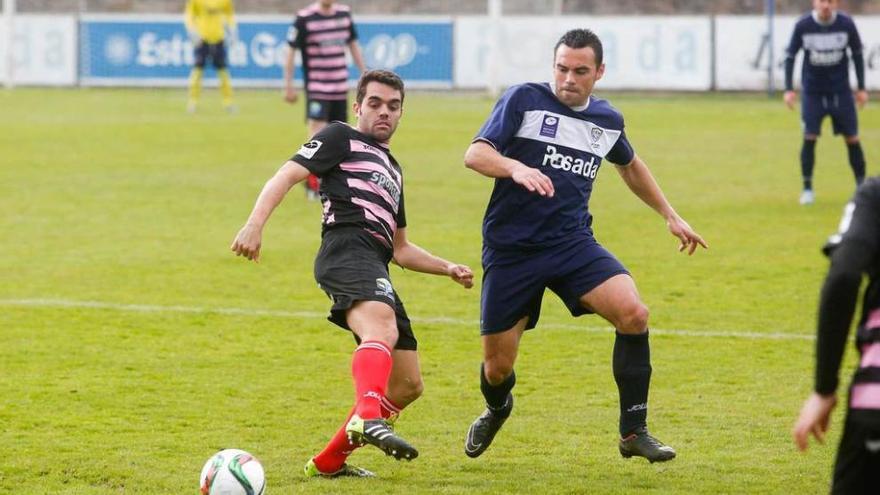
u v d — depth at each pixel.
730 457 20.47
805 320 31.02
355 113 19.84
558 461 20.33
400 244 20.17
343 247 18.88
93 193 51.50
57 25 101.56
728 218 46.22
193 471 19.55
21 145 66.31
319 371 26.36
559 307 32.88
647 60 95.50
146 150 65.25
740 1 102.94
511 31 97.50
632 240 41.94
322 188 19.30
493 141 19.12
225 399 24.09
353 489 18.69
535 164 19.58
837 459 12.22
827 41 47.78
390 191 19.38
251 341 28.95
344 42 52.66
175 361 27.02
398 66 98.62
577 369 26.62
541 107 19.55
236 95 97.44
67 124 76.44
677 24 94.94
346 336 29.58
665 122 77.56
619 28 95.56
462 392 24.81
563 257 19.53
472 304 33.06
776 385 25.22
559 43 19.67
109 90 99.94
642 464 20.12
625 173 20.80
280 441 21.39
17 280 35.31
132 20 101.06
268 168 59.22
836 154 64.31
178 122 78.38
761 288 34.72
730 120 78.81
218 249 40.22
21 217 45.84
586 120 19.70
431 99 93.44
